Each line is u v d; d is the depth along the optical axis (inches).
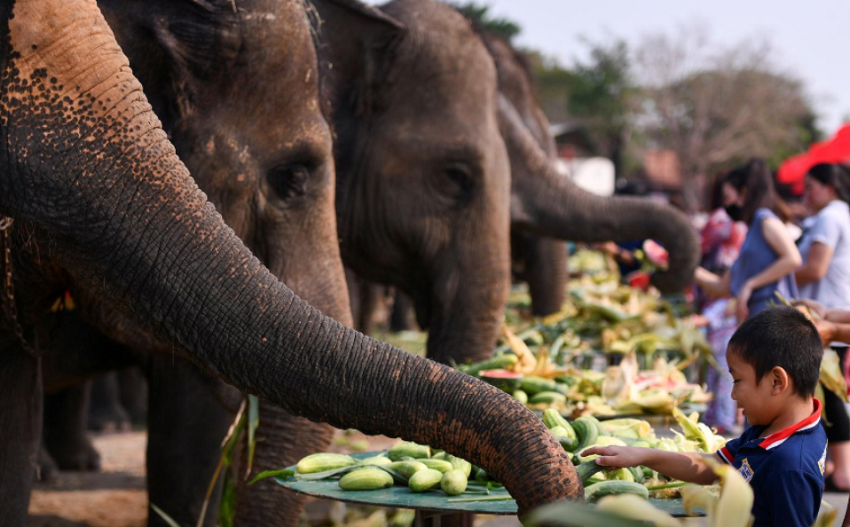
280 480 106.0
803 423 91.4
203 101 132.6
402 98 205.8
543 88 2165.4
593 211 246.5
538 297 288.8
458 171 205.9
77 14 89.4
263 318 86.0
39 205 87.0
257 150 135.6
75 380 168.2
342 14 204.8
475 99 209.0
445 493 97.0
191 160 132.7
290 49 134.7
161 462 167.2
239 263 87.7
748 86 2031.3
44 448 253.4
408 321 442.0
